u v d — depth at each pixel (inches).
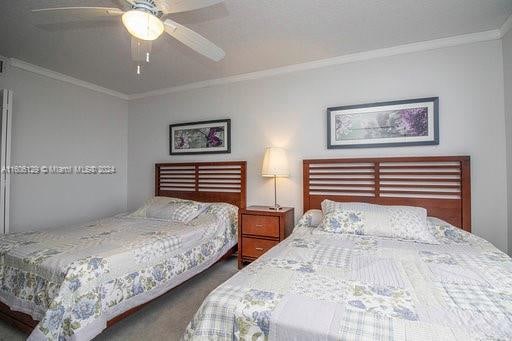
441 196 97.2
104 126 149.3
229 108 135.2
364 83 108.9
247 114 131.1
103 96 149.0
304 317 38.4
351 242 77.1
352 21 84.7
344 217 89.9
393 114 103.6
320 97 116.4
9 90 102.0
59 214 128.2
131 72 126.3
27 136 116.3
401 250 69.5
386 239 80.5
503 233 90.4
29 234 89.4
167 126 151.5
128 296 70.0
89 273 62.0
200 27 87.5
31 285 65.4
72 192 133.6
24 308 65.3
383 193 104.6
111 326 72.0
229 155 135.5
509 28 85.5
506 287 47.5
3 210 99.4
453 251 68.7
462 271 55.0
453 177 95.8
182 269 89.1
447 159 94.9
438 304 41.3
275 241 107.4
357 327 35.9
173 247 87.2
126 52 104.8
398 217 85.0
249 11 78.7
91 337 59.3
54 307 55.9
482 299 42.9
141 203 159.0
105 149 149.9
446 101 97.4
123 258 70.7
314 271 55.4
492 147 92.0
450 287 47.6
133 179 161.2
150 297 76.8
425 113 99.0
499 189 91.0
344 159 109.7
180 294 93.1
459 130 95.8
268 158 115.0
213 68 122.5
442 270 55.6
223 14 80.1
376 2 75.3
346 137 110.7
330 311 39.6
